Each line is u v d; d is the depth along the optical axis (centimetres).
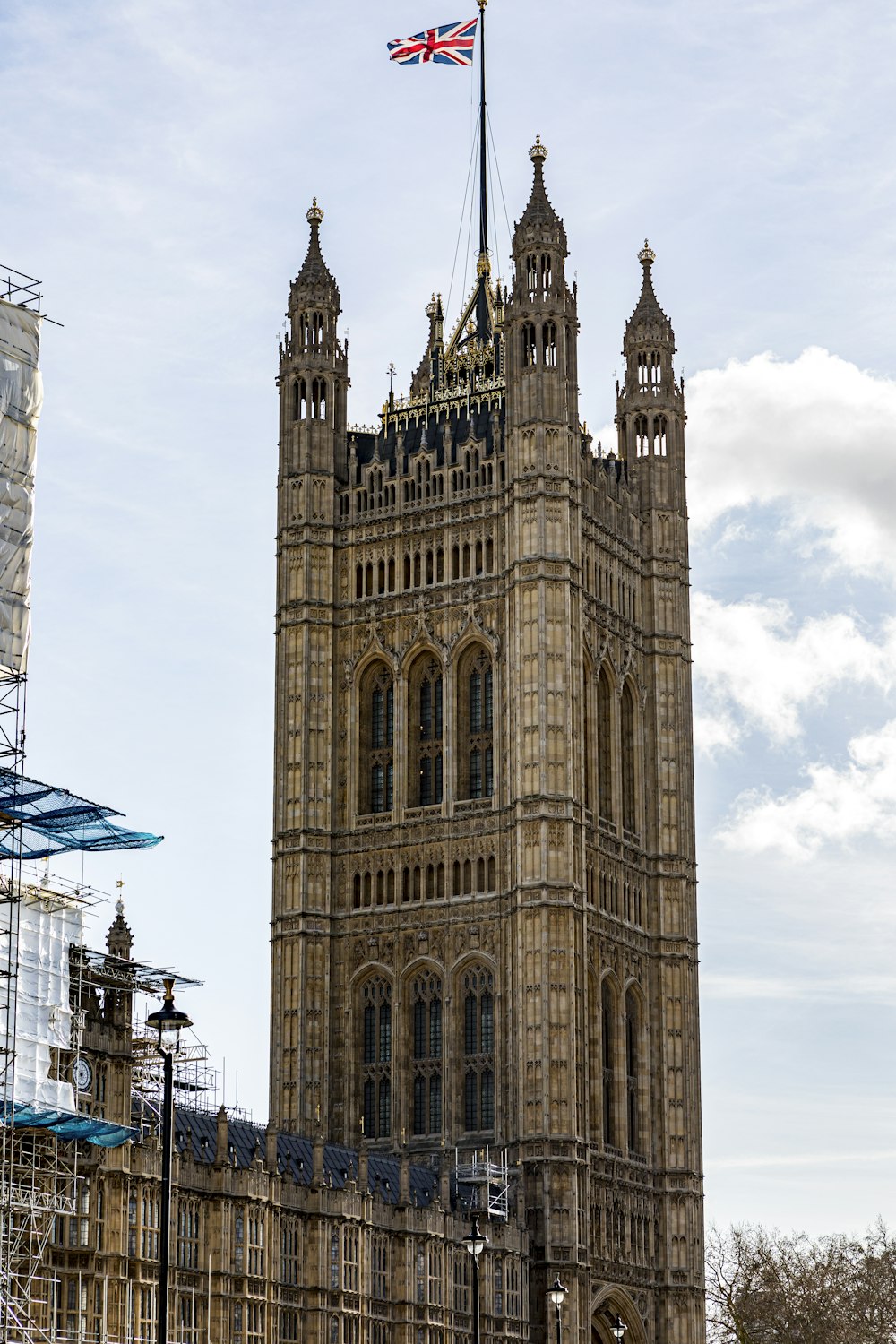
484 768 15262
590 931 15062
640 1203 15262
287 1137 12794
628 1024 15538
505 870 14900
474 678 15438
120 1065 10388
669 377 16850
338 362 16275
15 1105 9356
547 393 15362
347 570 15925
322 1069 15075
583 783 15188
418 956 15062
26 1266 9638
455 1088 14750
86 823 10294
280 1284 11644
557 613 15038
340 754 15675
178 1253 10819
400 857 15288
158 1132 10894
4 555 9900
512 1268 13712
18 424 9994
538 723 14862
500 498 15462
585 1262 14250
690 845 16200
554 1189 14200
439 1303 12938
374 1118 15038
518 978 14562
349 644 15812
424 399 16362
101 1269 10094
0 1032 9625
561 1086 14375
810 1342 17625
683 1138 15612
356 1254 12275
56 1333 9806
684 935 15938
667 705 16288
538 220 15588
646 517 16575
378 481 15950
